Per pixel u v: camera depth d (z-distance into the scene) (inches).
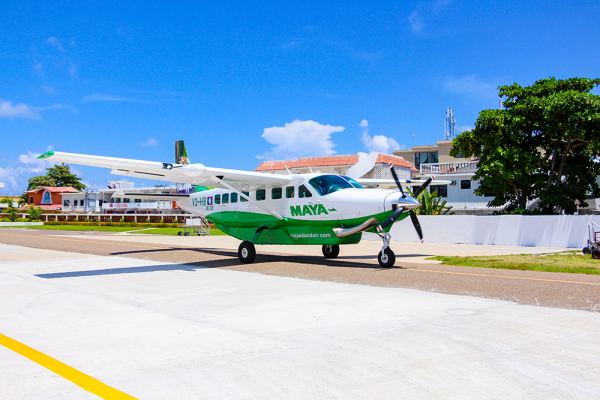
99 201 2573.8
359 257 556.7
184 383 129.5
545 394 121.1
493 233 809.5
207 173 457.7
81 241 892.0
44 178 3518.7
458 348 161.6
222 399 118.3
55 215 2110.0
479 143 862.5
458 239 852.6
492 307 237.0
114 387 126.6
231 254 600.1
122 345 169.0
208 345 168.1
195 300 264.2
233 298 270.2
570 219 723.4
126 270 424.8
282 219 499.5
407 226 919.0
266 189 521.0
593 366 143.1
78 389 125.3
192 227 1348.4
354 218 439.5
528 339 173.2
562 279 336.2
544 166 861.2
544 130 786.8
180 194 639.8
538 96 807.1
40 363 148.2
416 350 159.3
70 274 395.2
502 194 881.5
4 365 146.4
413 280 338.3
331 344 167.0
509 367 141.9
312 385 127.6
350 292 290.7
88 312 230.8
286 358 151.3
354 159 1472.7
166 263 489.4
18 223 1989.4
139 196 657.6
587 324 197.8
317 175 482.6
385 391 123.3
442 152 1731.1
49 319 214.5
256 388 125.6
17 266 458.9
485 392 122.4
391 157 1440.7
